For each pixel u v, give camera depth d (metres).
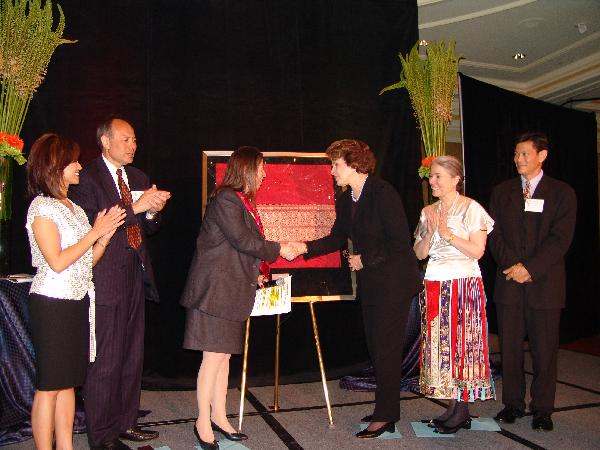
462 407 2.77
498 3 4.66
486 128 5.07
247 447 2.56
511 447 2.57
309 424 2.93
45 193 2.09
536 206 2.93
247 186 2.58
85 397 2.41
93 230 2.07
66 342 2.07
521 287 2.95
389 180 4.07
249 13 3.87
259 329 3.81
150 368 3.63
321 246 3.03
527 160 2.94
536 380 2.88
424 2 4.57
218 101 3.78
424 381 2.74
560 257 2.84
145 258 2.64
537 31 5.25
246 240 2.43
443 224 2.65
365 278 2.72
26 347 2.76
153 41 3.68
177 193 3.69
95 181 2.48
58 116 3.51
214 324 2.44
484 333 2.70
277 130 3.87
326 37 4.01
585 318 6.09
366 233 2.66
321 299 3.24
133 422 2.67
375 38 4.11
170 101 3.69
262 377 3.79
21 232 3.41
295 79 3.92
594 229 6.35
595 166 6.44
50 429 2.07
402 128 4.12
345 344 3.99
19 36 2.88
